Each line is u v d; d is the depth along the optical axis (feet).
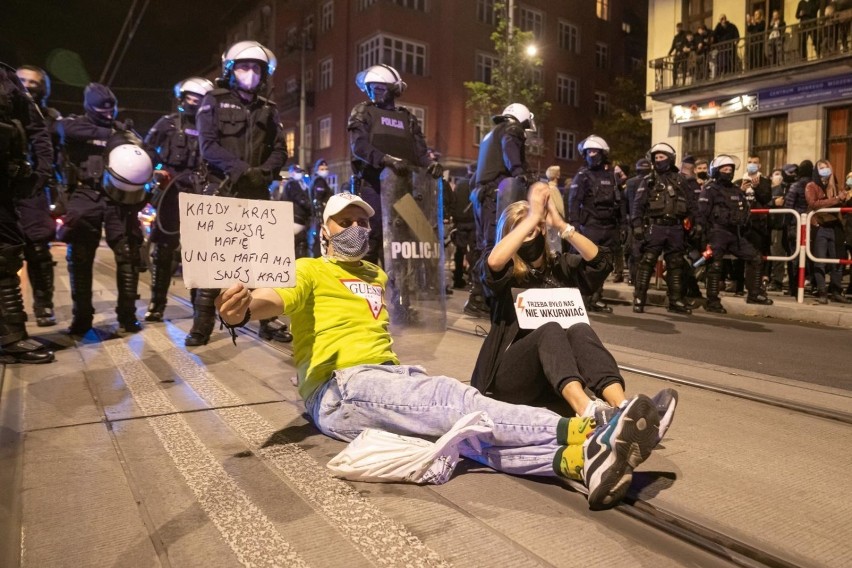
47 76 21.12
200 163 18.58
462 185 37.88
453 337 20.47
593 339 10.14
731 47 59.21
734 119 59.88
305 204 35.70
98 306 27.27
